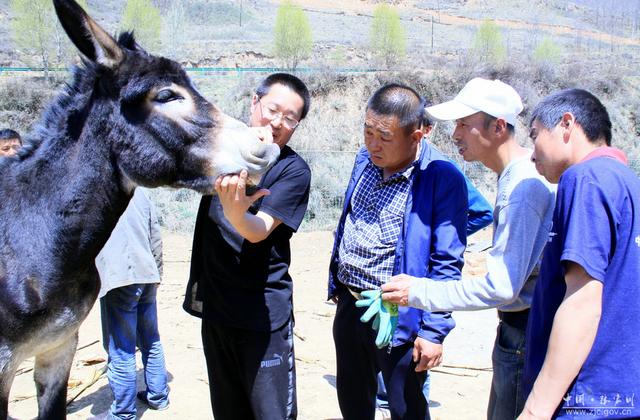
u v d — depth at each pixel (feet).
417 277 11.40
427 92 82.74
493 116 10.94
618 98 89.81
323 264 35.04
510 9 240.73
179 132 10.73
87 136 11.16
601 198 8.23
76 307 11.83
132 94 10.75
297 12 99.81
